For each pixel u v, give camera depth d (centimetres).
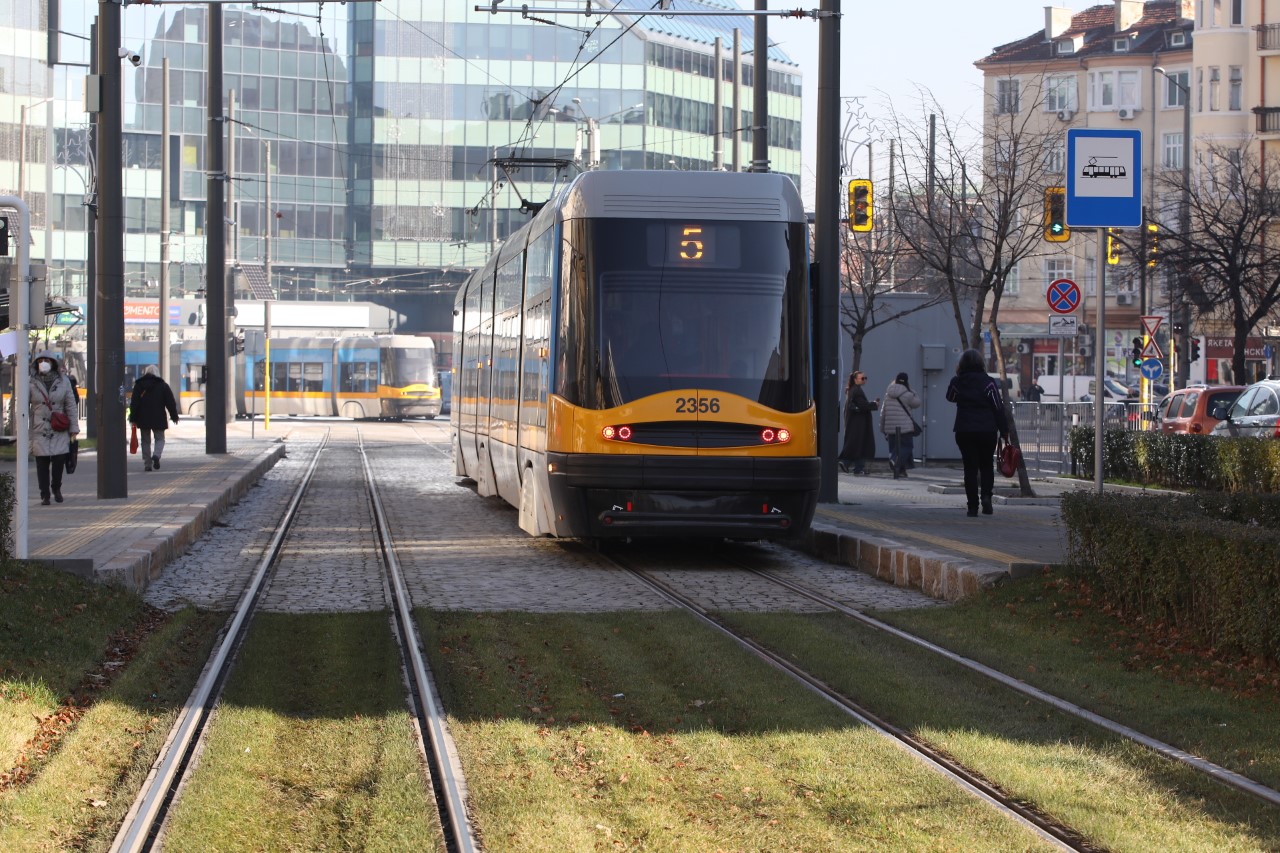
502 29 8731
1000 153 2934
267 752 729
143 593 1295
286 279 8819
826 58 2011
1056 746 741
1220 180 4950
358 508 2316
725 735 770
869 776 684
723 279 1514
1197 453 2538
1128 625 1050
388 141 8738
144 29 8688
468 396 2567
